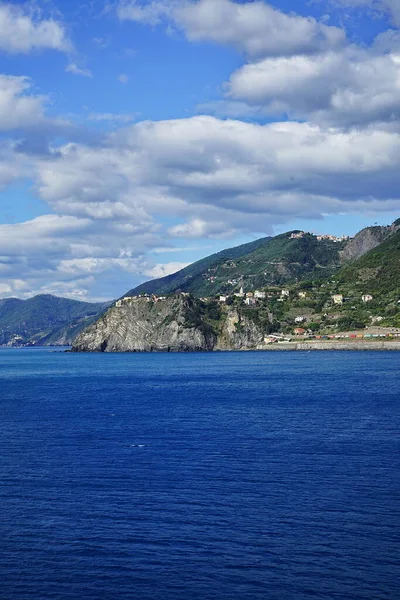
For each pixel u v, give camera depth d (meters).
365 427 87.62
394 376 181.00
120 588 38.34
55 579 39.50
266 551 42.59
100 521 48.59
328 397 129.25
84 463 67.12
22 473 63.12
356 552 42.19
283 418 98.44
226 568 40.38
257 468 63.34
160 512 50.28
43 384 191.12
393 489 55.12
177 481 58.97
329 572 39.59
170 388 163.00
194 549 43.16
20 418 104.88
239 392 146.38
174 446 75.44
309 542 43.88
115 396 143.75
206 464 65.50
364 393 135.38
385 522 47.19
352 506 50.78
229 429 87.75
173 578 39.31
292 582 38.47
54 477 61.34
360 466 63.56
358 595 36.91
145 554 42.59
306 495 53.84
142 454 71.06
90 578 39.56
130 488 57.03
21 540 45.22
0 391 166.50
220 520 48.25
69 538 45.44
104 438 82.25
